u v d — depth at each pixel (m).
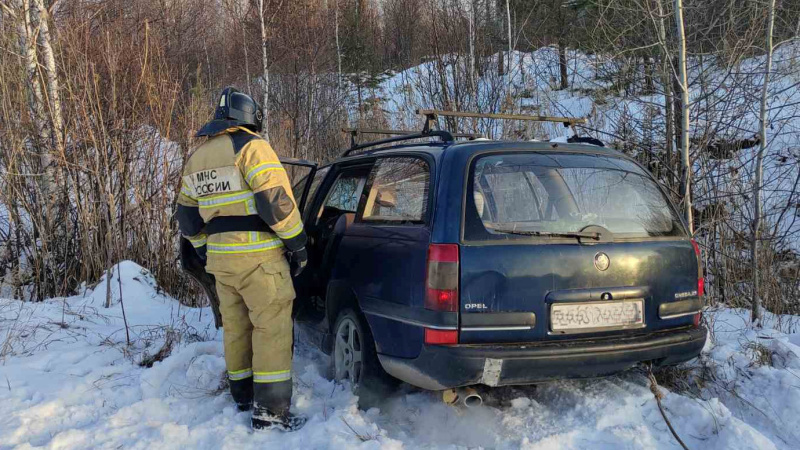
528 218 2.94
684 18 5.93
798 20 5.45
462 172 2.94
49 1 7.36
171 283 6.81
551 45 12.06
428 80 10.87
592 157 3.32
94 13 7.41
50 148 6.53
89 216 6.61
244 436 2.99
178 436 2.97
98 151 6.47
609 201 3.17
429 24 11.23
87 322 5.21
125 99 6.73
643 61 6.45
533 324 2.79
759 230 5.56
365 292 3.23
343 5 20.72
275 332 3.09
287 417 3.12
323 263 3.79
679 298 3.13
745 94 5.39
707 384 3.52
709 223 5.77
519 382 2.78
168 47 10.58
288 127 13.20
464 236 2.79
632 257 3.01
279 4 13.13
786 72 5.31
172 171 7.00
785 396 3.24
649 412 3.14
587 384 3.41
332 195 4.21
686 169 5.09
